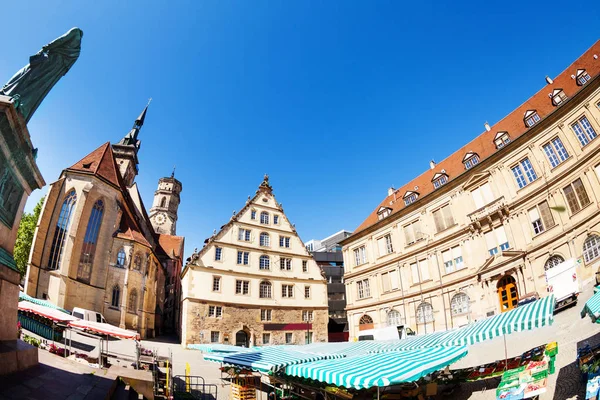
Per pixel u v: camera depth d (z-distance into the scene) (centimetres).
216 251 3884
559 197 2242
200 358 2666
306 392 1302
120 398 1008
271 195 4625
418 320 3062
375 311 3509
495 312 2494
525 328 1019
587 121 2144
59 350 1572
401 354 1073
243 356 1450
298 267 4419
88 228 3819
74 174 3856
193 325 3434
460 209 2895
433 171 3594
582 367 848
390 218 3528
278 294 4125
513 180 2559
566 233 2150
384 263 3497
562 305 1941
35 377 851
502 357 1502
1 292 849
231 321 3681
